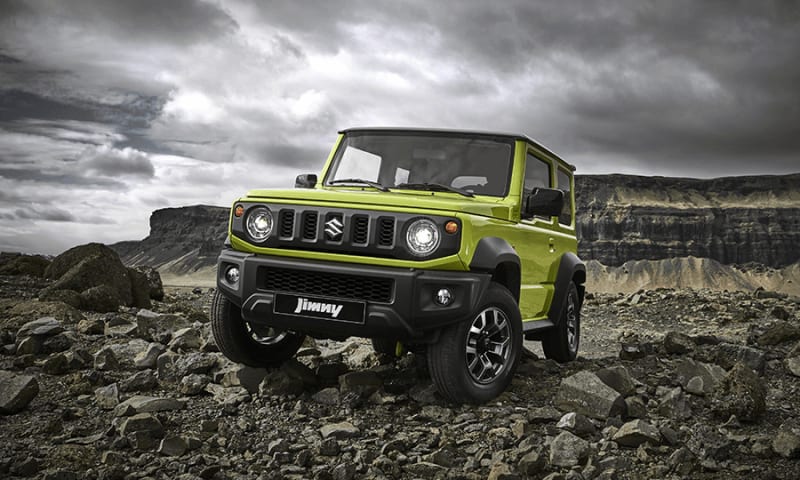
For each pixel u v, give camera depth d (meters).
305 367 5.32
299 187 5.90
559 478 3.53
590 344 9.45
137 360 5.71
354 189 5.61
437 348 4.61
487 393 4.79
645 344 6.64
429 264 4.49
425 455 3.91
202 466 3.64
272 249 4.84
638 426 4.12
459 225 4.53
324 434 4.14
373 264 4.59
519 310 5.12
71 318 8.08
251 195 5.04
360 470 3.64
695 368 5.51
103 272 10.04
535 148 5.92
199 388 5.01
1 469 3.47
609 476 3.59
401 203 4.62
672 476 3.71
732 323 11.86
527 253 5.57
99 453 3.76
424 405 4.79
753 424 4.66
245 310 4.81
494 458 3.82
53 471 3.37
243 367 5.30
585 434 4.27
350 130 6.02
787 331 7.34
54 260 11.44
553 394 5.12
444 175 5.57
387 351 6.36
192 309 9.62
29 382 4.57
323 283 4.66
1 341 6.48
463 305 4.49
